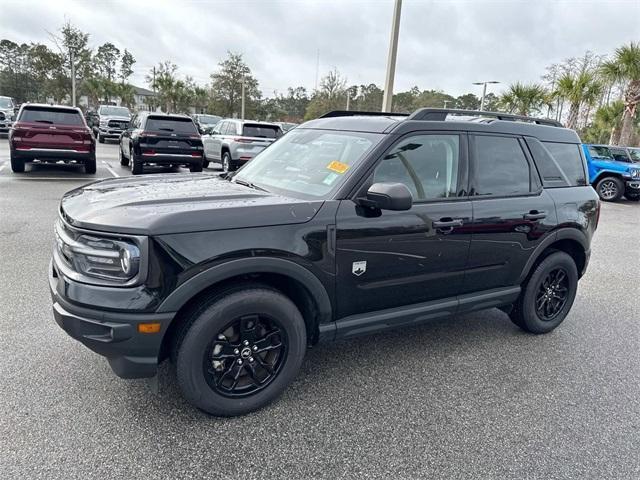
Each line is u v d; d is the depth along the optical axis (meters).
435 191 3.31
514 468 2.47
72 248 2.46
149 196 2.80
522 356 3.79
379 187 2.80
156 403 2.83
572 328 4.47
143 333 2.39
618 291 5.75
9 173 11.93
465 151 3.47
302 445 2.56
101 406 2.77
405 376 3.37
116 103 56.19
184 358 2.54
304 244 2.73
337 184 2.99
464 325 4.40
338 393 3.10
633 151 15.98
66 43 46.53
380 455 2.51
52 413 2.68
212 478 2.28
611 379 3.48
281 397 3.01
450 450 2.58
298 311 2.86
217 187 3.20
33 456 2.34
